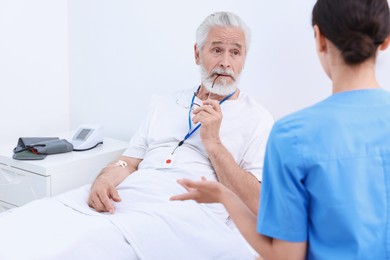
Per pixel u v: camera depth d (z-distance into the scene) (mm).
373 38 772
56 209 1521
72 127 2885
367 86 811
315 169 771
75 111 2848
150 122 1969
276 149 796
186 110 1884
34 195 2057
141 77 2514
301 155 772
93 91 2734
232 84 1794
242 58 1810
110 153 2301
